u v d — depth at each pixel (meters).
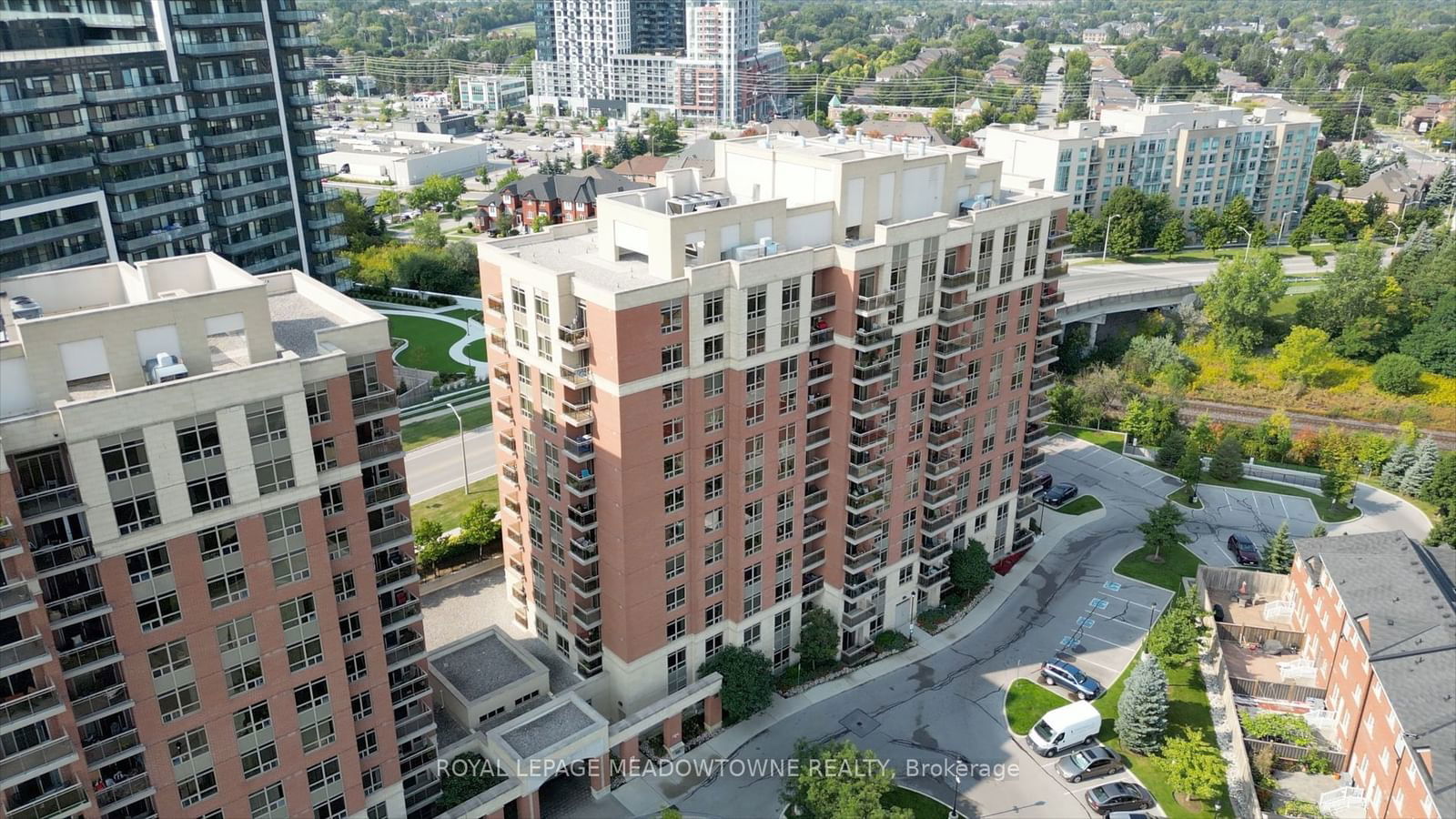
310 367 49.09
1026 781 72.50
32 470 43.09
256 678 51.16
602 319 61.50
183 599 47.50
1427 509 114.31
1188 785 68.62
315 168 158.38
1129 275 181.75
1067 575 98.56
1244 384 147.25
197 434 45.69
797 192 77.00
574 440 66.56
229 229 146.50
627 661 70.75
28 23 117.62
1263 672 83.94
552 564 74.62
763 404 69.94
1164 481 118.62
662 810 68.94
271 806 54.19
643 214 65.25
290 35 150.12
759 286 66.06
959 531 92.12
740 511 71.88
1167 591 96.12
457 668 71.69
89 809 47.00
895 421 78.88
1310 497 116.25
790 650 82.50
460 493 107.81
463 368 144.50
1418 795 60.47
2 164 116.75
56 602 43.69
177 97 135.12
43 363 43.72
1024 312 88.25
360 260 180.50
